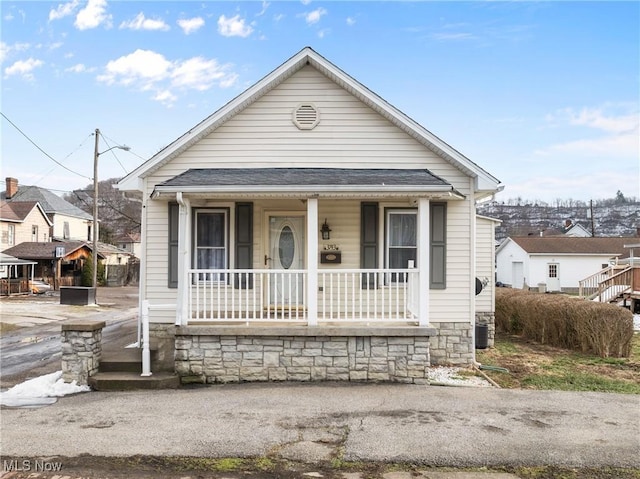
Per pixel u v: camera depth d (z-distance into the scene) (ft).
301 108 32.58
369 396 23.09
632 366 33.06
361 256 32.58
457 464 15.39
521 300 47.62
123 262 160.25
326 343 26.00
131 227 189.78
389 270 26.66
